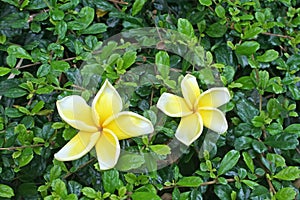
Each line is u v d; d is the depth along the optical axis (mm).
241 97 607
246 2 665
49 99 582
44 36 623
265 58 628
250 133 590
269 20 671
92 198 538
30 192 566
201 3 636
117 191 548
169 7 675
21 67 593
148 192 534
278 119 609
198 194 555
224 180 561
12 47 586
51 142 562
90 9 618
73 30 622
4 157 559
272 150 600
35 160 565
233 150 570
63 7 615
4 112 577
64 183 535
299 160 610
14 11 615
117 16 635
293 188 583
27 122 562
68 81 588
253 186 565
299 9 683
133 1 662
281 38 664
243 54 628
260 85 620
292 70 642
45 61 591
